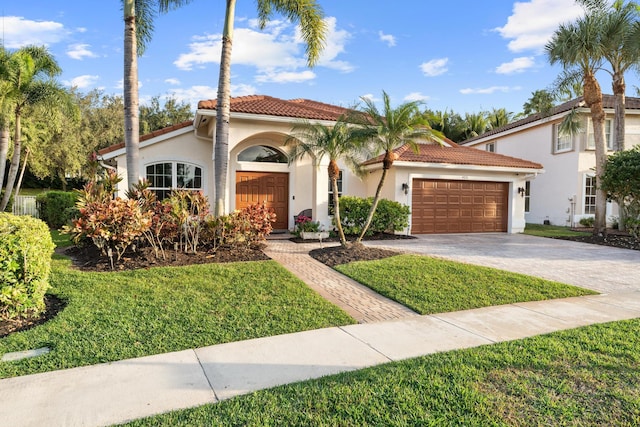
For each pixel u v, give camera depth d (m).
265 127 13.90
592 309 6.30
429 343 4.78
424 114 10.91
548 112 18.94
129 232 8.58
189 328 5.18
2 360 4.17
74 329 5.02
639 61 15.53
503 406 3.26
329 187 16.69
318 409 3.21
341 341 4.85
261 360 4.25
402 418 3.08
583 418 3.09
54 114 18.95
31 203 22.78
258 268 8.72
